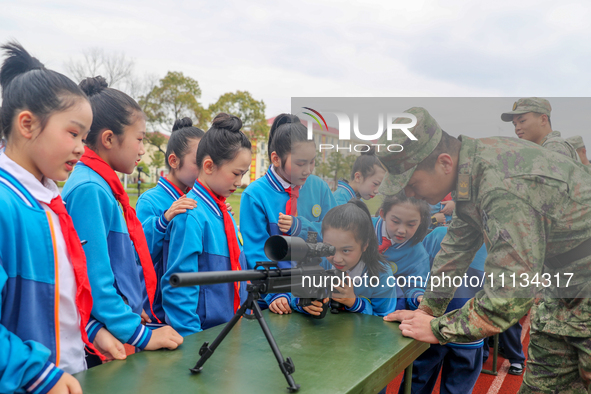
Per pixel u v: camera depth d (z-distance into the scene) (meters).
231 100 19.59
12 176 1.01
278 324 1.55
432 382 2.17
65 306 1.09
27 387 0.86
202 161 1.75
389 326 1.55
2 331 0.85
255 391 0.99
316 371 1.12
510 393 2.93
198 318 1.57
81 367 1.14
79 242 1.14
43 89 0.99
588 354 1.55
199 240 1.62
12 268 0.96
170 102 18.28
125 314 1.23
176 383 1.02
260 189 2.09
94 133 1.43
